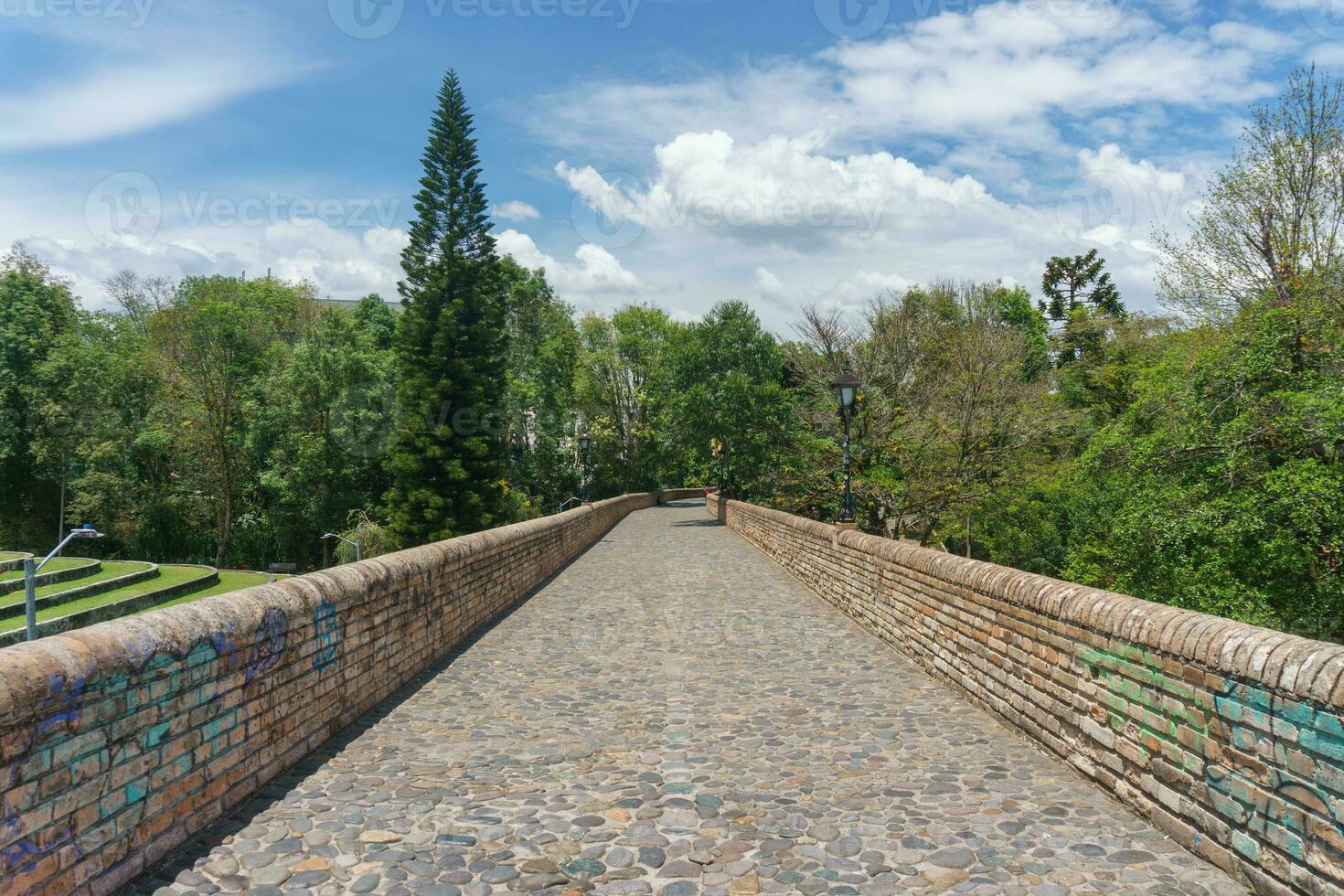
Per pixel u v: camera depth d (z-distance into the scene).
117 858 3.59
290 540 47.78
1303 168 17.86
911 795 4.73
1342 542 13.99
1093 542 21.03
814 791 4.82
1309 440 14.84
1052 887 3.62
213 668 4.36
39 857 3.16
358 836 4.20
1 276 49.28
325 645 5.78
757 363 35.12
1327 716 3.15
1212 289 19.00
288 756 5.21
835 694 7.11
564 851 4.03
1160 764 4.19
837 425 27.84
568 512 20.08
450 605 9.01
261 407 45.66
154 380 49.16
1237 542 15.20
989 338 27.98
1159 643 4.19
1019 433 26.80
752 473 34.72
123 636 3.71
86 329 50.81
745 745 5.71
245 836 4.19
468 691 7.23
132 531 47.41
